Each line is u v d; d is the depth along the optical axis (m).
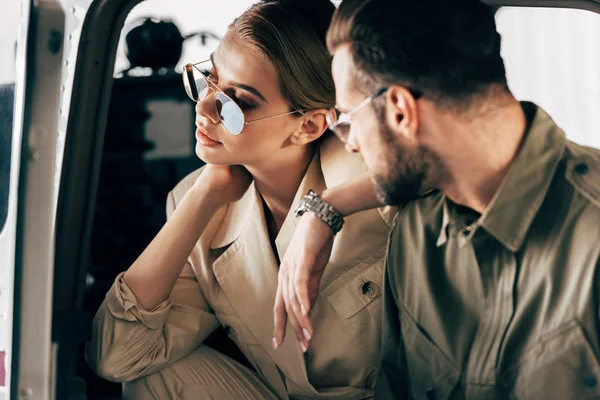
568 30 2.46
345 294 2.48
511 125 2.26
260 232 2.57
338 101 2.32
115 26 2.53
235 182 2.60
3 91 2.52
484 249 2.31
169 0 2.96
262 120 2.44
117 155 2.84
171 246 2.53
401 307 2.43
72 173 2.55
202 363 2.58
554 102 2.50
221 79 2.45
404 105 2.24
